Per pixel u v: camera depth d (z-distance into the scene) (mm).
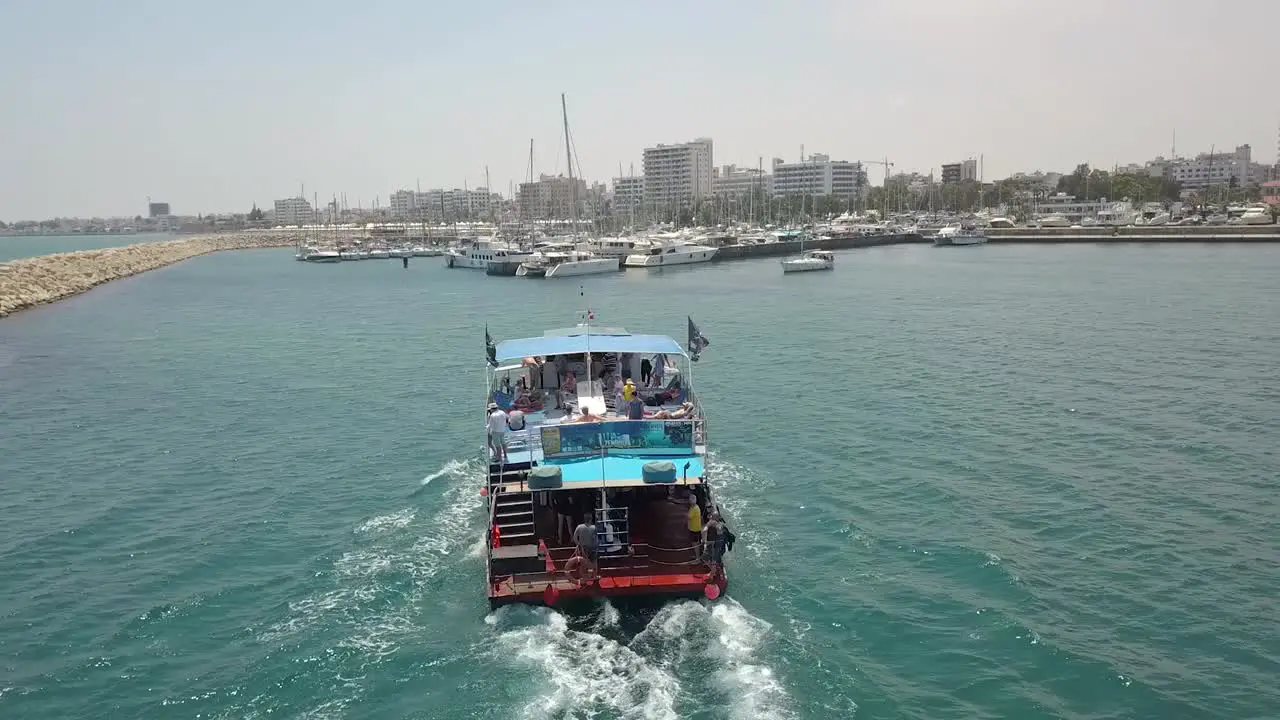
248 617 24312
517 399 29141
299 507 33125
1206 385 50594
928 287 112500
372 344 74750
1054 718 19234
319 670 21359
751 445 40094
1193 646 22094
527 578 23281
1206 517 30406
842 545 28406
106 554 29062
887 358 61844
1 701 20391
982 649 21969
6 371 63406
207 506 33594
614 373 30922
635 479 23953
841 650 21906
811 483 34562
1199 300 89562
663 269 154125
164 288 136250
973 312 86500
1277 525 29578
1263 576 25828
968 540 28641
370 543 29219
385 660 21672
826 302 98750
